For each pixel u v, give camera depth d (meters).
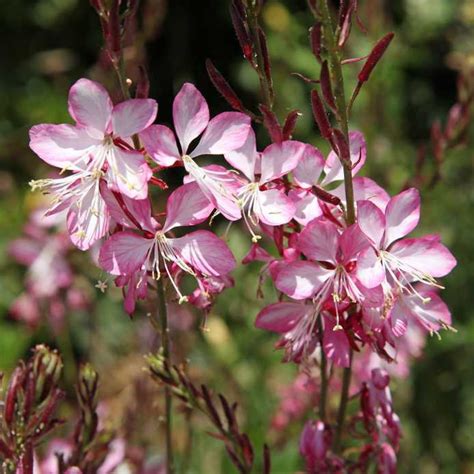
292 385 0.46
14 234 0.72
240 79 0.87
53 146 0.27
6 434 0.28
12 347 0.60
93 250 0.47
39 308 0.51
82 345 0.66
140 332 0.52
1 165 0.86
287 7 0.92
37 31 1.04
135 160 0.26
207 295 0.27
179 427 0.46
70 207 0.27
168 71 1.01
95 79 0.47
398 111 0.70
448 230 0.68
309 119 0.73
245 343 0.60
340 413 0.30
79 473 0.29
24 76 1.02
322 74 0.26
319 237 0.27
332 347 0.27
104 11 0.27
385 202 0.28
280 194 0.27
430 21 0.80
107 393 0.50
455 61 0.56
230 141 0.27
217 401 0.49
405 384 0.62
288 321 0.28
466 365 0.67
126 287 0.29
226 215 0.27
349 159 0.26
